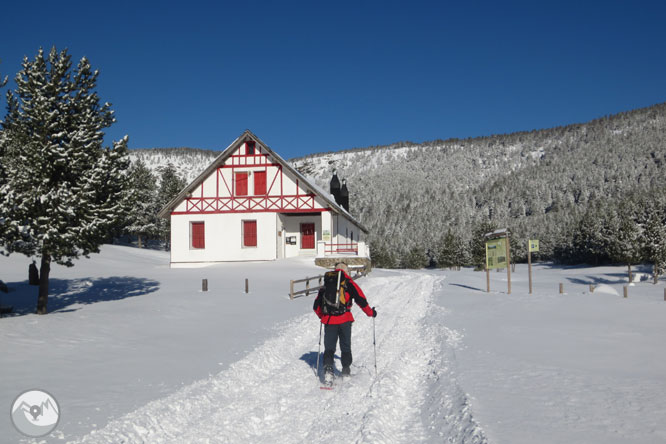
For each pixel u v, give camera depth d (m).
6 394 5.46
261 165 34.47
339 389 6.13
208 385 6.01
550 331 10.16
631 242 40.81
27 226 11.50
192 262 34.44
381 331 10.60
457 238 86.06
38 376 6.28
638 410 4.83
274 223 34.09
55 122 12.54
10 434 4.27
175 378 6.31
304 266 30.47
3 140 11.75
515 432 4.21
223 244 34.34
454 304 15.89
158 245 76.19
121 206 12.98
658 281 38.62
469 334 9.85
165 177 72.12
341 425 4.81
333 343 6.64
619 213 86.50
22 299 16.53
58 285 20.73
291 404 5.55
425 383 6.38
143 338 9.27
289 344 9.14
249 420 4.97
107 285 20.41
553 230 106.50
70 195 11.95
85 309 13.27
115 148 13.22
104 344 8.56
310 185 34.66
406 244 140.25
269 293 17.75
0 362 7.02
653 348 8.27
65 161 12.18
